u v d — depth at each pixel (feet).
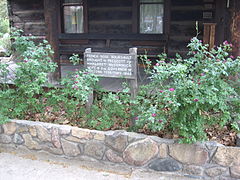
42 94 14.65
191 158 10.71
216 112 11.60
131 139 11.21
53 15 17.57
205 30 18.49
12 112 13.57
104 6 25.89
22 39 14.39
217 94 10.80
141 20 25.35
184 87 10.45
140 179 10.78
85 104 13.83
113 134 11.44
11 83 16.90
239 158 10.27
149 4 24.73
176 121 10.85
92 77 13.05
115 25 25.90
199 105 10.55
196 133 10.71
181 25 22.72
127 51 25.20
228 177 10.52
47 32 17.80
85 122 13.23
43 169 11.50
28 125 12.56
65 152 12.26
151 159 11.13
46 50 15.44
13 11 26.58
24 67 13.35
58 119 13.87
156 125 11.12
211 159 10.55
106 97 13.73
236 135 11.76
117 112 12.84
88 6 26.32
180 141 10.51
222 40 19.17
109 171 11.33
